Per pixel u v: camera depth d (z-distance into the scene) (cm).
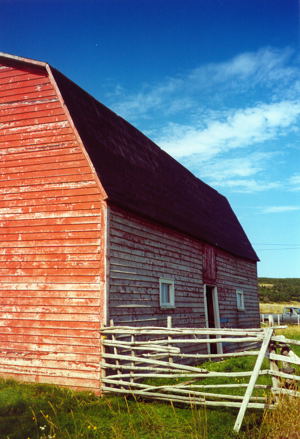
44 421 635
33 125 1027
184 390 709
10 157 1032
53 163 987
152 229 1144
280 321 3491
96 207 927
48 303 922
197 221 1539
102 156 1031
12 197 1008
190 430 604
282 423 568
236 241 2014
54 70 1052
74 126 976
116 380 814
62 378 868
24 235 977
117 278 928
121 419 658
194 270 1416
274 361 658
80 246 921
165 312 1159
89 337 866
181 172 1817
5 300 962
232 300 1802
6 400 730
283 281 9494
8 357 929
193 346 1325
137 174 1220
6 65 1094
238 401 718
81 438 570
